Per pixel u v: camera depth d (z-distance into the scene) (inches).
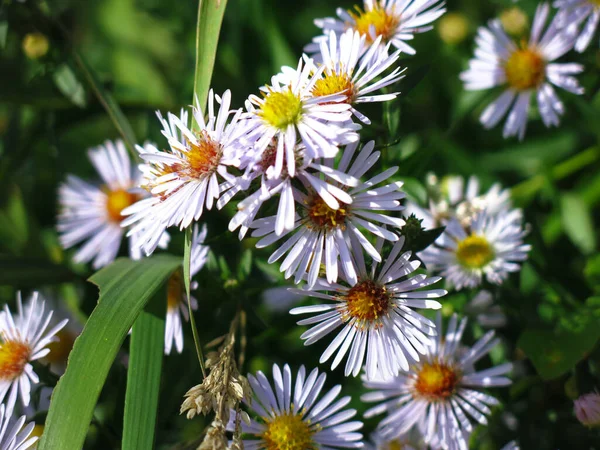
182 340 8.1
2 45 9.7
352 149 6.6
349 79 6.9
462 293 8.6
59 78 9.9
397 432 7.8
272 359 9.5
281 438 7.1
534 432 8.1
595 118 10.4
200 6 7.5
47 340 7.6
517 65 9.6
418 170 8.7
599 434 7.8
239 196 6.8
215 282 8.1
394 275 6.7
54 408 6.7
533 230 9.2
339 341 6.8
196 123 7.1
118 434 8.1
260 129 6.5
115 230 10.5
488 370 7.8
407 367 6.7
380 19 7.9
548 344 8.1
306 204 6.6
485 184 10.6
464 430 7.6
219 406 6.3
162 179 6.8
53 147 10.6
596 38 9.3
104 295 7.4
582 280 9.0
